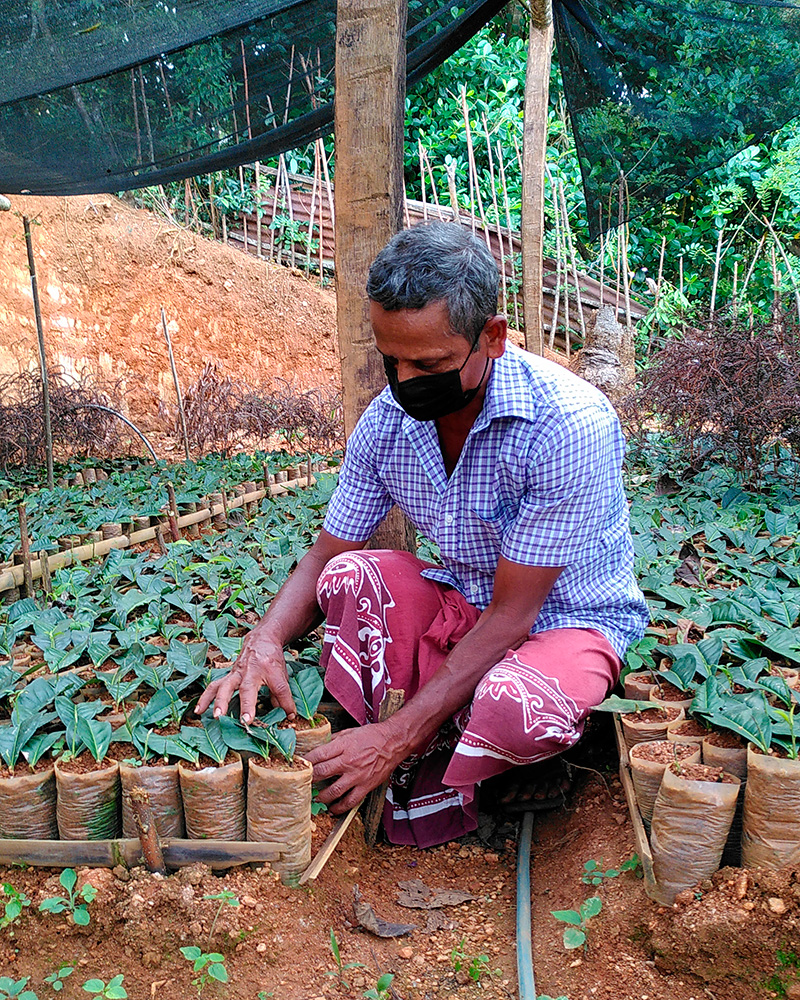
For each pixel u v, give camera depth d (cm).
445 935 186
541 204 578
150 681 223
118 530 391
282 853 185
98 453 723
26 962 172
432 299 172
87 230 892
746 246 1109
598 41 422
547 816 231
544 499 196
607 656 210
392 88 246
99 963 171
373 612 215
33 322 841
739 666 231
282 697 202
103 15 392
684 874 168
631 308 1003
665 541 359
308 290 1005
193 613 279
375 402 222
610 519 216
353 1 244
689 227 1121
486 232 1016
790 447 517
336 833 197
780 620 258
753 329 495
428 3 426
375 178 250
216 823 184
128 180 539
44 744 193
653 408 588
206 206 1044
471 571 222
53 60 414
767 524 384
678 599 275
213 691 202
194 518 429
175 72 445
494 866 213
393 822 222
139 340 918
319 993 166
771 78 401
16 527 407
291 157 1068
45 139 477
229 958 171
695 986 162
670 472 521
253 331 970
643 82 425
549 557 198
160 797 186
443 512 215
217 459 661
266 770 182
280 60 452
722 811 165
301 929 178
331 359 998
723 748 182
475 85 1183
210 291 953
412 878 207
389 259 174
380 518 238
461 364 182
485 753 191
